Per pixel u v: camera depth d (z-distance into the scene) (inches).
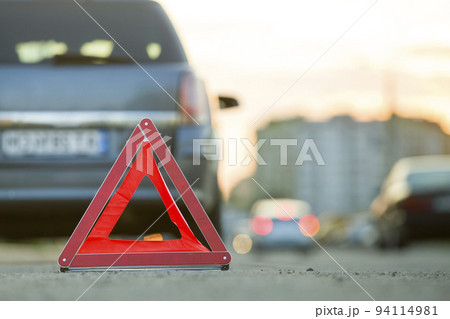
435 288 171.9
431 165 762.8
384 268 297.0
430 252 760.3
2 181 245.0
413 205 738.2
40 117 247.1
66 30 263.1
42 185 245.3
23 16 264.4
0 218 249.4
